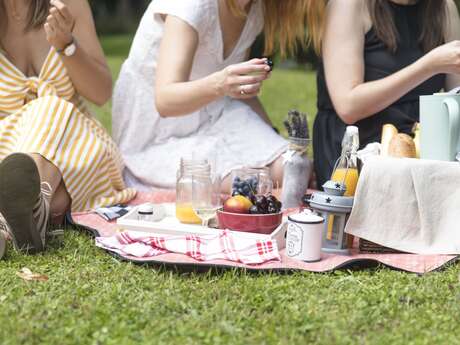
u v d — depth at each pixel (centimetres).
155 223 272
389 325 202
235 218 266
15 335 191
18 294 219
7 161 246
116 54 1747
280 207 275
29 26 318
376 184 260
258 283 230
